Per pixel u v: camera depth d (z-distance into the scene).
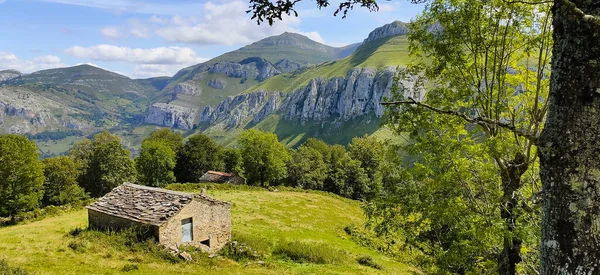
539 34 16.09
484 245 14.29
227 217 32.69
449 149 14.45
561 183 4.74
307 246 34.56
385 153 17.11
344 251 36.06
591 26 4.41
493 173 15.17
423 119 15.38
